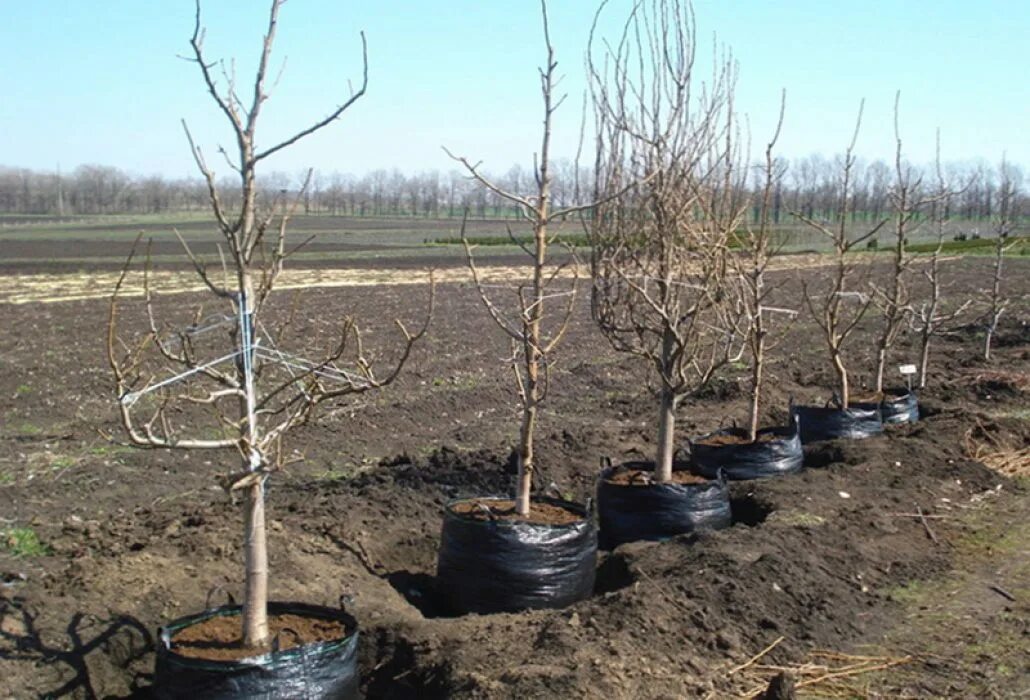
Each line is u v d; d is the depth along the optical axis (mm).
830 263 36594
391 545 7156
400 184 124750
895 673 5277
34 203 119438
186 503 7992
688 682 5012
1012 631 5773
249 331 4543
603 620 5527
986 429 10328
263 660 4461
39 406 11523
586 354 16734
